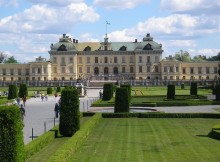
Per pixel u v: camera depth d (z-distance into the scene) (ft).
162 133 142.20
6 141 74.95
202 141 125.49
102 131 147.84
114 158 101.81
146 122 175.83
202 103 262.88
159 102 259.19
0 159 74.69
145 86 599.57
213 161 98.27
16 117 76.33
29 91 486.38
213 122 174.70
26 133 145.07
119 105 198.59
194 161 98.37
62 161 82.12
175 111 220.23
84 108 249.55
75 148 102.32
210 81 629.51
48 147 116.57
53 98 367.25
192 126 161.07
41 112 230.27
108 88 304.91
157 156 104.17
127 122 175.94
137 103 254.88
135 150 111.86
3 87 609.42
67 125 135.74
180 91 449.06
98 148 114.62
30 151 102.06
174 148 114.42
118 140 127.95
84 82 618.03
